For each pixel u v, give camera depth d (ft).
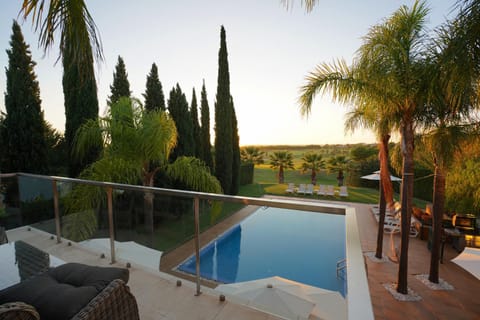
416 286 14.34
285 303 6.29
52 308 3.41
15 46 19.52
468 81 8.09
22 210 10.66
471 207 20.35
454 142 13.07
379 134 16.19
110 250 8.07
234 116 42.37
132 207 8.29
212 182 17.56
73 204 9.05
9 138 19.30
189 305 5.66
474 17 6.42
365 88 12.53
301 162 60.34
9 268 5.50
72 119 20.31
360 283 2.83
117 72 25.66
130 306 3.71
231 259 11.83
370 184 50.55
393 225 25.30
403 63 12.22
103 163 14.75
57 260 5.90
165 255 8.18
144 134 15.39
